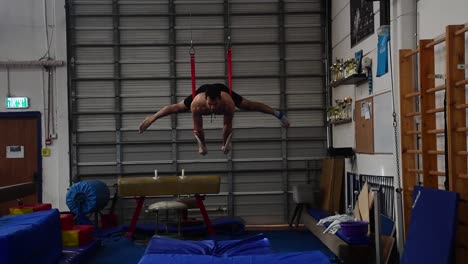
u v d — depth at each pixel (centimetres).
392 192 573
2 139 860
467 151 405
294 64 868
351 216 614
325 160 817
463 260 410
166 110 647
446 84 419
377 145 622
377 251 464
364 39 668
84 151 858
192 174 862
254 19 865
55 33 856
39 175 856
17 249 421
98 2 859
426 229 416
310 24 867
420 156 508
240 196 862
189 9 862
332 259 578
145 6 862
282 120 666
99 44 859
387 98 582
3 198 592
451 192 391
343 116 755
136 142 861
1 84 854
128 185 727
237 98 638
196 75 865
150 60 862
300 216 821
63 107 855
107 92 862
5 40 855
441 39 439
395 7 546
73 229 652
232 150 862
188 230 754
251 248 496
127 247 682
